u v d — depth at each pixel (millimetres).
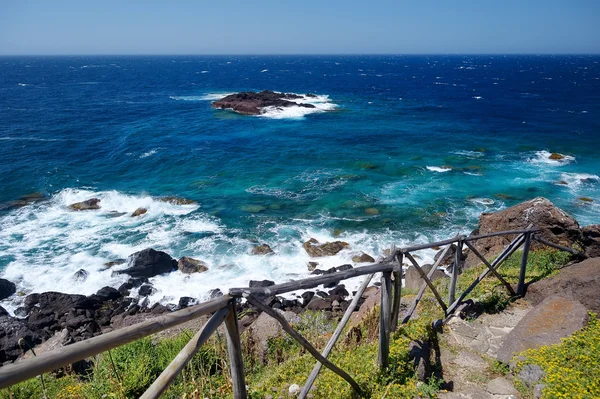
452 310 7469
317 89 88000
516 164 31344
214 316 3287
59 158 32781
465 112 56156
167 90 84625
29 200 24672
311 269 17938
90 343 2373
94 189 26516
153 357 7043
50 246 19641
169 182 28234
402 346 5914
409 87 94500
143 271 17516
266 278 17312
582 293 7305
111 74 138125
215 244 19922
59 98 68812
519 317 7598
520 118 50812
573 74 143625
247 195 25906
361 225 21672
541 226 11305
